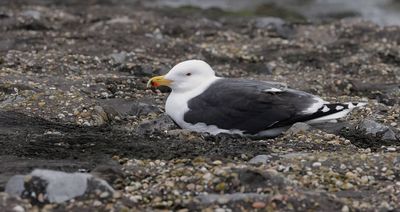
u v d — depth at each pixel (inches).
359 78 730.8
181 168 427.5
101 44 796.0
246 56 781.3
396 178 429.7
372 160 446.6
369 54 796.6
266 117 489.1
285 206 379.6
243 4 1178.6
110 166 428.1
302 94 498.9
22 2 1040.8
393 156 451.8
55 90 601.9
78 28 884.0
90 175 392.5
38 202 378.3
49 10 975.0
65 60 717.9
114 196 386.6
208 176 409.4
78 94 589.6
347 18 1063.6
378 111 582.6
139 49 788.0
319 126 542.3
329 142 498.6
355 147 494.9
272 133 498.6
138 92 635.5
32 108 559.8
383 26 941.2
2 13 891.4
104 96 616.4
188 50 796.0
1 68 677.9
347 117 567.2
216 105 495.8
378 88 691.4
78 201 379.9
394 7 1169.4
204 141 488.4
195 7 1124.5
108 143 480.7
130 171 425.7
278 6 1173.1
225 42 847.7
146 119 562.9
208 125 497.0
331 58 789.2
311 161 443.2
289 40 875.4
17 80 622.5
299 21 984.9
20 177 387.2
